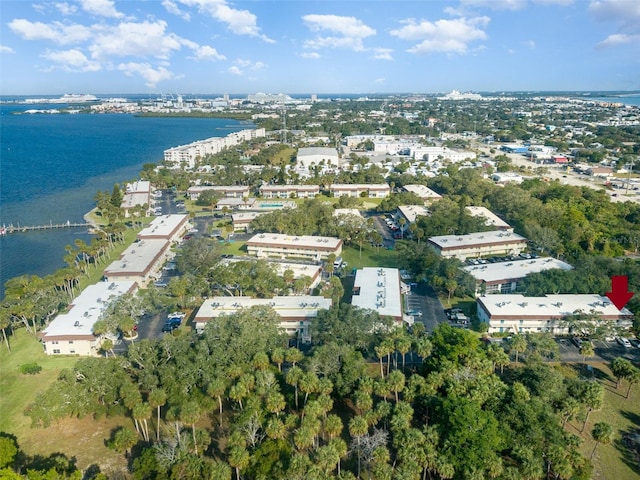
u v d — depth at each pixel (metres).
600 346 121.44
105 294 143.12
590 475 76.75
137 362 102.75
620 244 189.00
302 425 80.25
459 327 129.88
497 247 185.75
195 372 98.06
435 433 78.06
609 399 100.94
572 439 78.94
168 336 109.19
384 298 134.38
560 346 121.94
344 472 74.38
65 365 117.00
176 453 78.88
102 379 96.81
